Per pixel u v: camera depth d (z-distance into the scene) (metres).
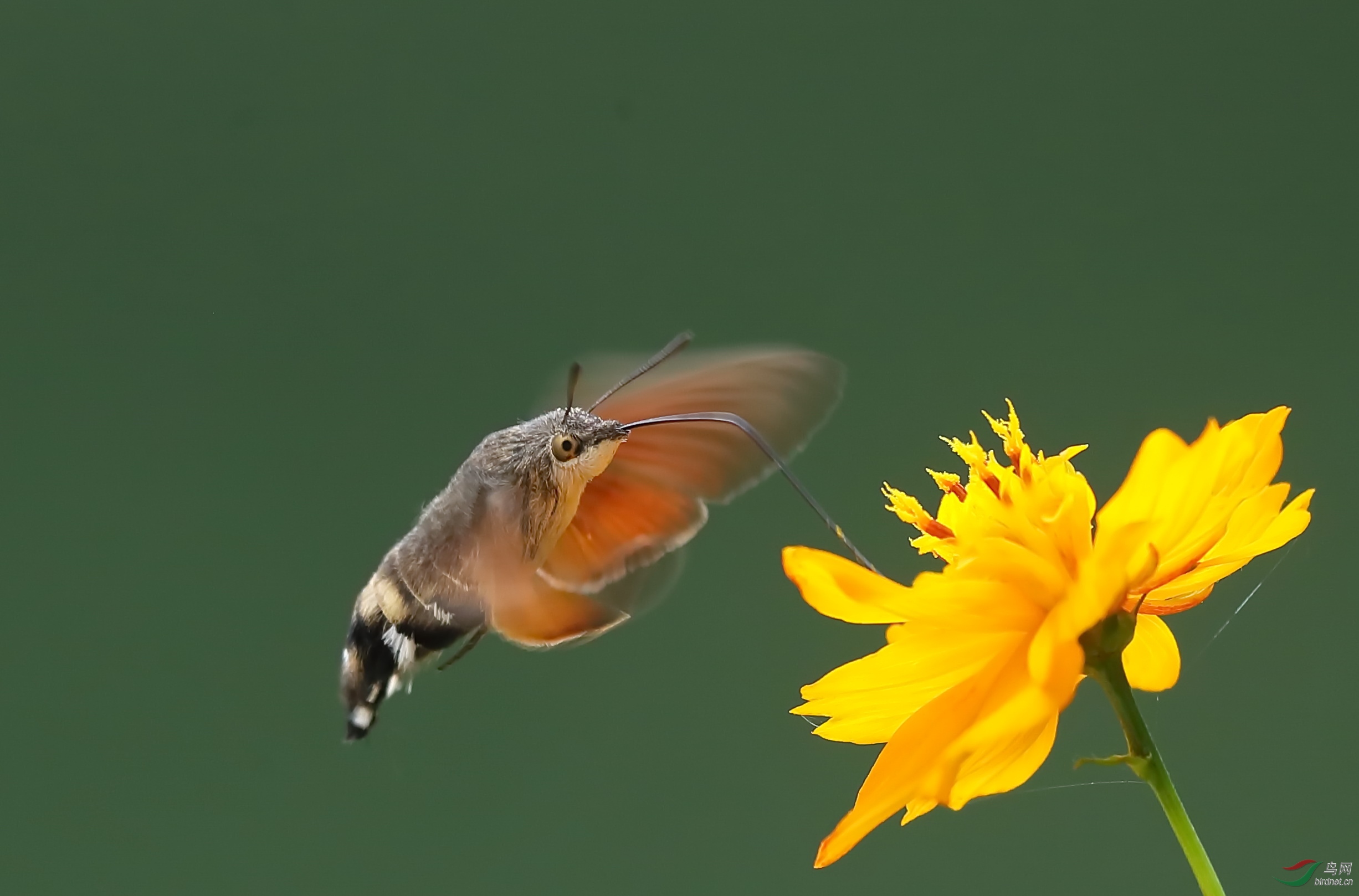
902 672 0.90
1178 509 0.89
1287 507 0.90
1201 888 0.89
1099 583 0.89
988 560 0.89
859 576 0.89
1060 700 0.89
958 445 0.90
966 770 0.89
